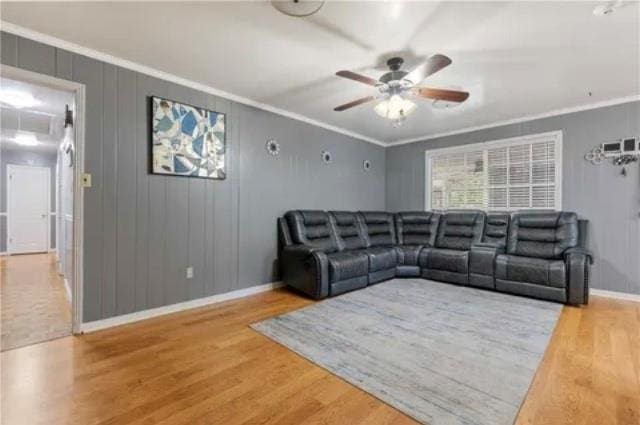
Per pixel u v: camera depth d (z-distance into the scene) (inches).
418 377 78.5
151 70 120.6
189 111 132.2
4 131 198.5
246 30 94.5
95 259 108.7
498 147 188.7
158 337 102.4
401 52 106.3
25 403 67.6
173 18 88.5
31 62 95.6
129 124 116.3
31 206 281.3
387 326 111.5
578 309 130.0
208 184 139.9
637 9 82.4
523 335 103.3
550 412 64.7
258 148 159.3
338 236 182.9
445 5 81.7
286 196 172.9
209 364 84.8
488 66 116.0
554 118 167.8
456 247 182.2
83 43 102.3
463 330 107.7
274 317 121.0
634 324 113.1
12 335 103.2
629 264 146.5
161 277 124.7
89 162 107.3
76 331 104.4
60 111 159.5
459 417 63.6
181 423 61.8
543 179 172.2
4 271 202.2
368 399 69.7
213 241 141.3
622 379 76.7
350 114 176.6
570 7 81.8
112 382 75.8
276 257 167.5
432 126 197.8
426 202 220.8
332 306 133.9
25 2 81.0
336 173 203.2
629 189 146.9
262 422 62.2
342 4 81.4
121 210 114.5
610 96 146.3
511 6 81.7
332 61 114.0
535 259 148.6
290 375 79.5
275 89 141.3
